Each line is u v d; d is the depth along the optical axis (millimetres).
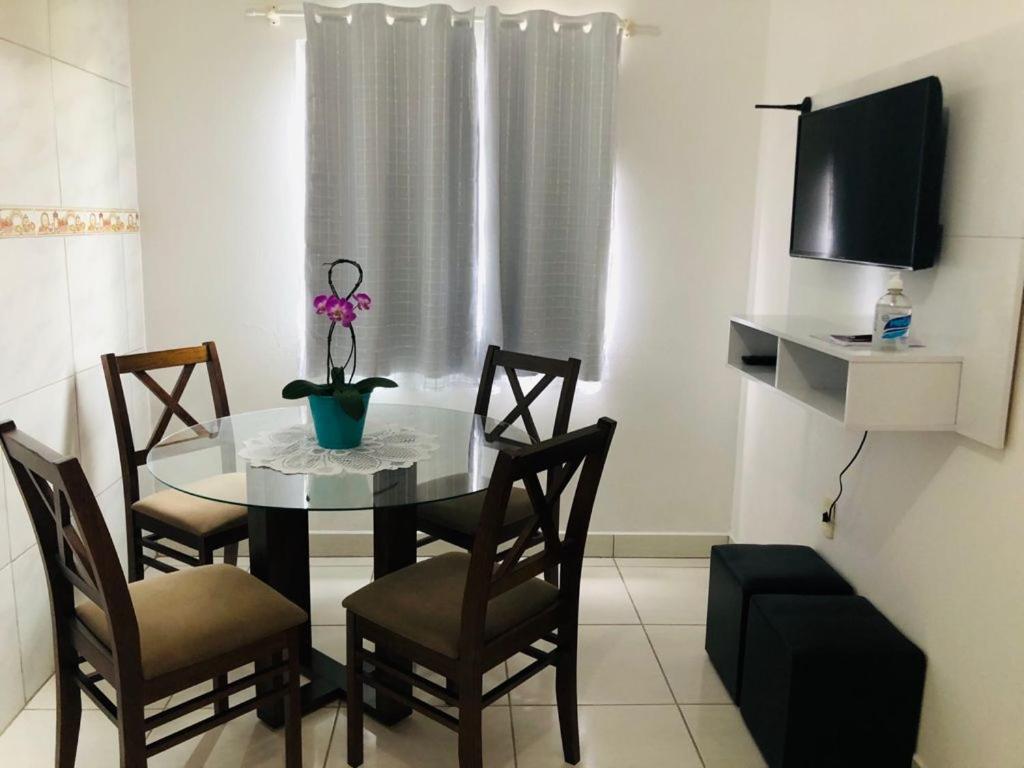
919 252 1944
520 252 3215
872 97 2148
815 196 2512
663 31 3201
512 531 2660
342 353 3197
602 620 3062
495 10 3004
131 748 1777
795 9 2941
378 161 3055
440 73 3004
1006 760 1785
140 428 3262
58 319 2639
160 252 3250
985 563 1852
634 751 2332
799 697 2076
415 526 2402
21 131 2414
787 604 2324
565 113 3139
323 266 3131
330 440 2346
